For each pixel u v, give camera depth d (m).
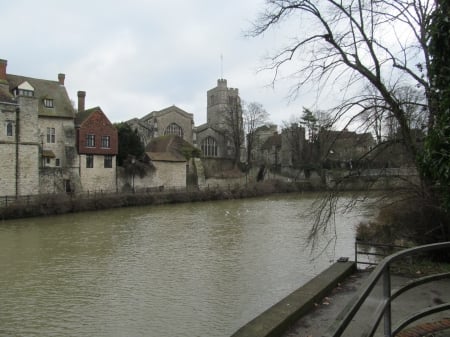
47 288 14.15
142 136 73.00
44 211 33.31
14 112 37.00
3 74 41.19
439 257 11.87
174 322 11.19
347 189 12.10
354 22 11.34
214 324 11.03
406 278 9.97
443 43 7.32
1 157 36.09
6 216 30.98
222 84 95.12
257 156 86.19
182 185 54.28
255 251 19.72
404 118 11.14
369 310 7.34
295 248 20.25
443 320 5.78
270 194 55.78
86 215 34.44
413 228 12.96
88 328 10.85
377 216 21.19
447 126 6.44
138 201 42.19
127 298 13.09
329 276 9.16
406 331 5.24
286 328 6.23
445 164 6.61
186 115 73.75
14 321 11.34
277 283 14.46
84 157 44.69
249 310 11.98
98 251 19.95
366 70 11.27
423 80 10.63
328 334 2.27
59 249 20.44
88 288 14.11
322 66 11.91
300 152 61.75
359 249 18.41
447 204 7.39
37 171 38.50
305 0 11.81
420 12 10.77
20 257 18.70
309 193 55.88
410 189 11.96
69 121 44.25
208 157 66.62
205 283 14.57
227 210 38.50
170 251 19.91
